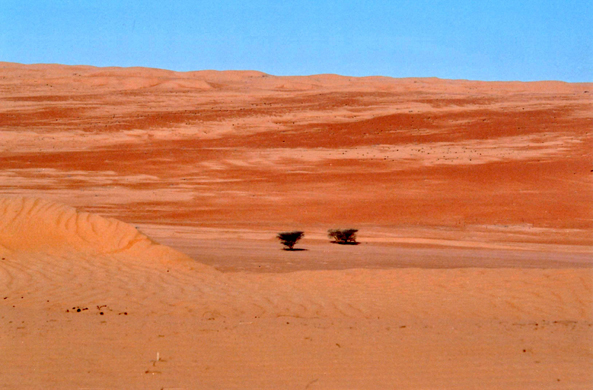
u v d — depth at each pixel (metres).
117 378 12.12
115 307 22.02
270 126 161.75
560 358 13.66
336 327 17.34
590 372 12.66
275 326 17.38
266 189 96.00
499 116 167.50
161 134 150.50
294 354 13.84
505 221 75.88
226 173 109.19
